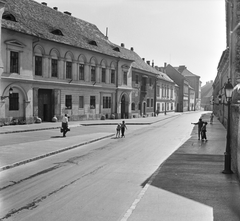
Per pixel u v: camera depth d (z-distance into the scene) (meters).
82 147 18.02
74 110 35.16
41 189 9.27
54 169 12.02
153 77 58.88
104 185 9.83
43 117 31.66
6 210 7.48
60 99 32.84
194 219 6.80
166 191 8.90
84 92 36.66
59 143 18.38
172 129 31.34
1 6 24.36
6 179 10.38
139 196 8.42
